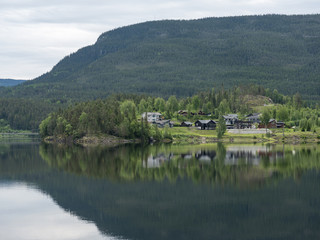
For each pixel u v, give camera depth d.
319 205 80.75
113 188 97.56
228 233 66.44
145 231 67.69
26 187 100.50
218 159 143.75
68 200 87.44
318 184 98.56
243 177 107.69
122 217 75.12
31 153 176.00
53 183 104.81
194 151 175.62
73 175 115.62
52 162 142.88
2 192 95.38
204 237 64.81
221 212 77.00
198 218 73.81
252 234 66.06
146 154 164.00
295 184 98.50
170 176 110.19
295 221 71.62
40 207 82.50
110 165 132.38
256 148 190.88
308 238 64.12
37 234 67.06
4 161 146.62
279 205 80.94
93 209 80.38
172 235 65.81
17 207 82.69
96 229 68.94
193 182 102.31
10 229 69.56
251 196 88.06
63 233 67.25
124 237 65.19
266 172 114.81
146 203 83.81
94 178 110.31
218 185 98.38
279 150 178.75
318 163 131.75
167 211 78.06
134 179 107.44
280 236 64.94
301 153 164.00
